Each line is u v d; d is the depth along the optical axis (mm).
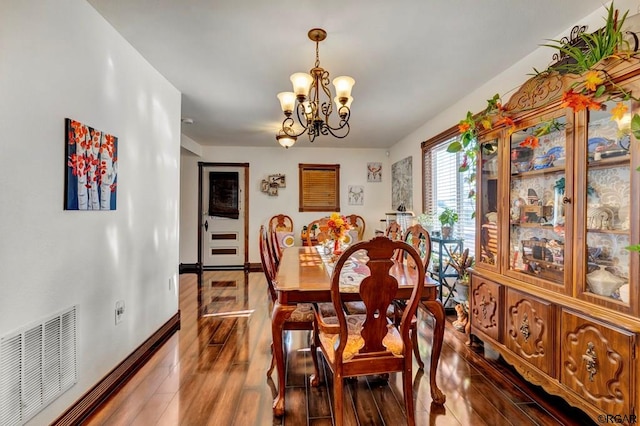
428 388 1898
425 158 4168
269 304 3611
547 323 1697
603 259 1496
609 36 1412
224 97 3141
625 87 1351
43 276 1415
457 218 3330
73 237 1602
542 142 1892
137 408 1711
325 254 2980
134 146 2199
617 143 1440
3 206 1233
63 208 1527
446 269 3338
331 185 5859
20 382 1291
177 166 2920
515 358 1938
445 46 2166
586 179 1557
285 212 5789
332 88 2922
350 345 1536
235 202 5734
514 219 2080
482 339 2293
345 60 2361
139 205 2266
